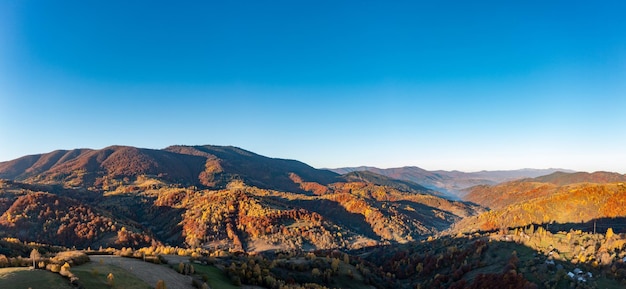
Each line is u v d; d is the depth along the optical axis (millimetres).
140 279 65812
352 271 146500
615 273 131375
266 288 95250
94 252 94125
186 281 76125
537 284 134125
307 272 131375
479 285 147500
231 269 95750
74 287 52469
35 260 61312
